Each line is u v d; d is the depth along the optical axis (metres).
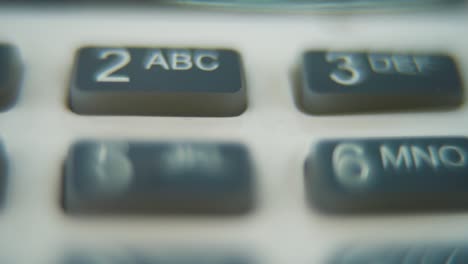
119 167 0.07
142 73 0.08
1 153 0.08
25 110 0.08
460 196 0.08
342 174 0.08
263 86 0.08
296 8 0.09
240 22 0.09
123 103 0.08
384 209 0.08
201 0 0.09
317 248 0.08
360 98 0.08
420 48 0.09
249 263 0.07
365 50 0.09
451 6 0.09
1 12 0.09
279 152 0.08
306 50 0.08
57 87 0.08
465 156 0.08
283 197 0.08
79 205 0.07
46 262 0.07
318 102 0.08
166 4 0.09
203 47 0.08
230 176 0.08
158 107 0.08
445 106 0.08
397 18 0.09
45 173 0.08
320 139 0.08
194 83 0.08
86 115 0.08
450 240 0.08
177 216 0.07
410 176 0.08
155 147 0.08
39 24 0.09
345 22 0.09
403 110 0.08
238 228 0.08
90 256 0.07
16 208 0.07
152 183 0.07
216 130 0.08
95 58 0.08
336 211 0.08
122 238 0.07
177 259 0.07
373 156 0.08
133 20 0.09
